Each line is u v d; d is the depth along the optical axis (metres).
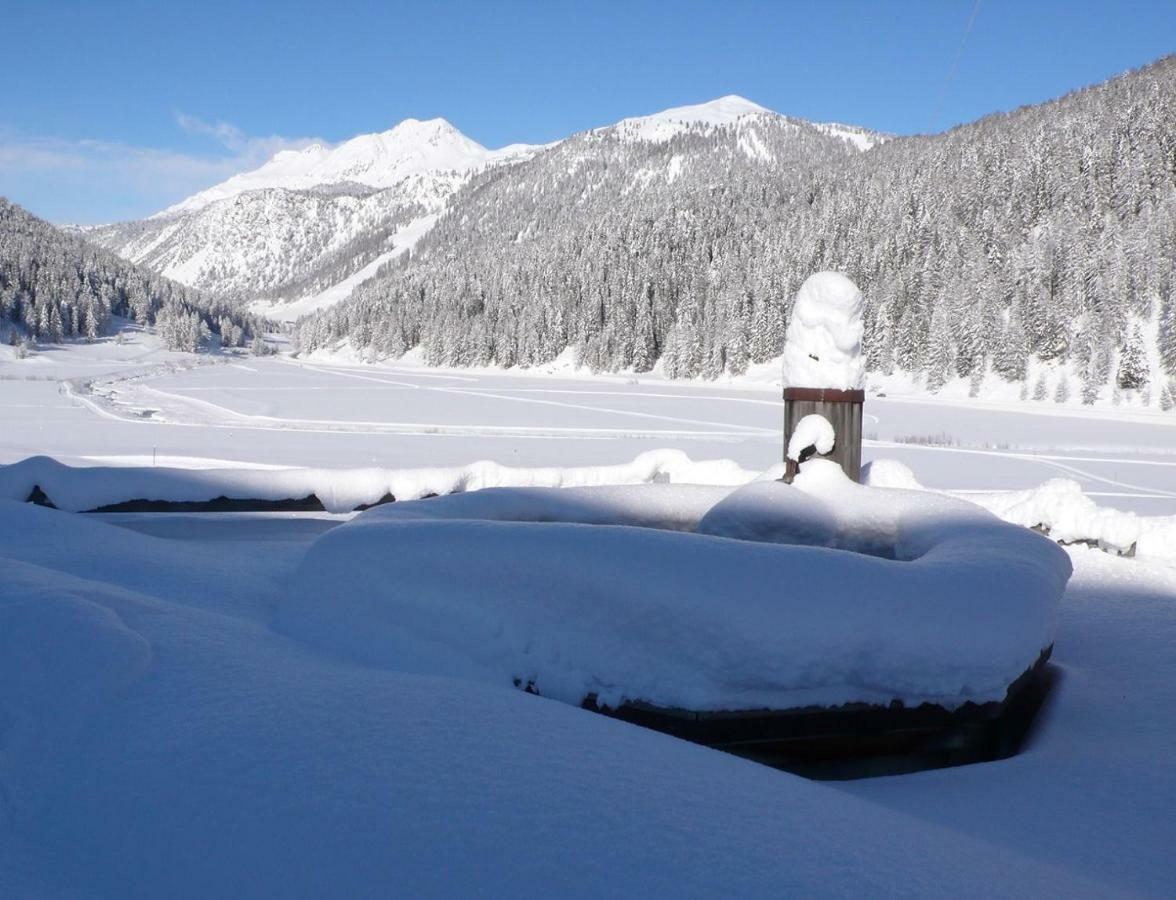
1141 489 21.19
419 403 50.78
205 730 2.91
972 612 3.96
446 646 4.16
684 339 94.50
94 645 3.52
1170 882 2.81
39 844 2.56
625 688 3.83
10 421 32.84
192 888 2.28
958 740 4.12
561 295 118.31
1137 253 74.06
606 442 29.89
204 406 44.66
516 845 2.23
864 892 2.12
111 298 141.12
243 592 5.43
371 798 2.44
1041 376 70.44
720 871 2.15
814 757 3.92
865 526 6.13
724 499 6.28
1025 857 2.63
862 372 7.25
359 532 4.84
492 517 6.17
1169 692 4.78
